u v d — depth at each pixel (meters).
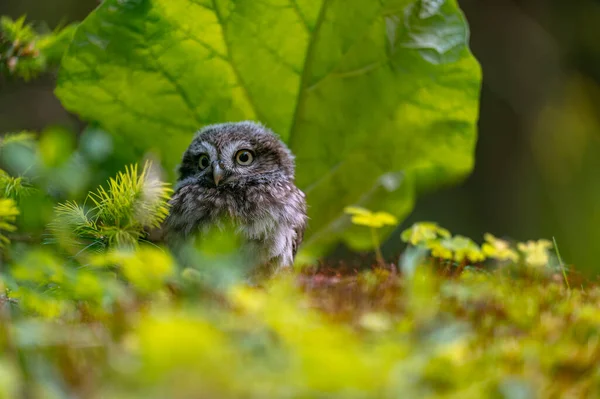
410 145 8.38
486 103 16.28
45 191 6.25
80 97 7.78
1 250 5.77
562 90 16.23
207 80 7.95
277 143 7.95
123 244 5.53
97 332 3.90
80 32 7.47
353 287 4.80
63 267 4.34
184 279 4.24
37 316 4.64
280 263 7.43
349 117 8.24
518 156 16.19
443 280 5.34
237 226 7.33
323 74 8.07
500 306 4.57
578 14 16.30
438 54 7.93
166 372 2.86
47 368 3.36
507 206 16.06
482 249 6.20
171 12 7.47
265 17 7.67
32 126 14.53
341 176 8.52
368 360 3.05
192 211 7.45
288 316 3.46
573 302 4.92
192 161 7.90
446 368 3.41
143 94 7.88
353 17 7.81
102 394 3.14
